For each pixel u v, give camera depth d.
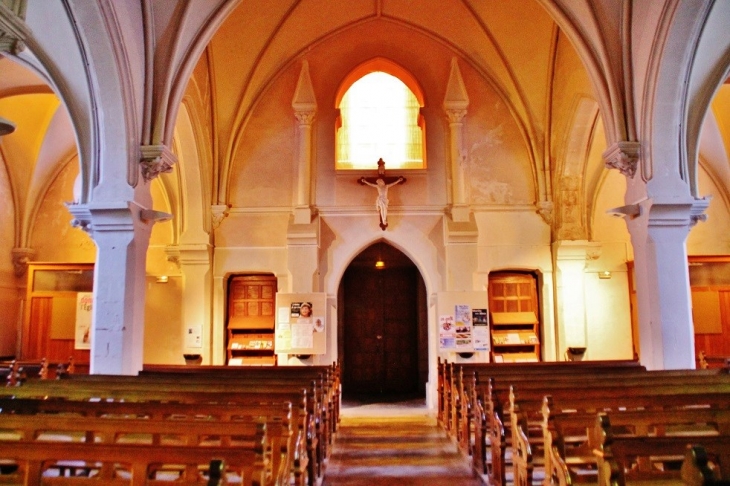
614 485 3.75
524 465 5.54
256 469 3.53
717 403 5.93
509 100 14.58
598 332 14.38
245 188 14.46
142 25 9.14
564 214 14.09
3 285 14.94
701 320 14.29
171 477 5.87
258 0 13.16
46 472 6.25
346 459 8.73
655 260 9.36
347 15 14.32
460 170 14.20
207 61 13.62
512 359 14.28
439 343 13.64
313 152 14.48
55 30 8.61
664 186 9.27
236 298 14.66
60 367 9.70
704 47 9.47
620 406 5.81
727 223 14.92
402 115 15.18
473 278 13.88
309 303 13.66
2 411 5.46
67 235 15.52
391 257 18.00
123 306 9.03
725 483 3.02
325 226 14.31
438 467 8.19
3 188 15.00
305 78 14.43
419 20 14.42
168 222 14.65
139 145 9.23
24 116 14.39
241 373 9.31
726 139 14.59
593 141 13.76
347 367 18.52
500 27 13.84
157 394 6.63
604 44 9.66
